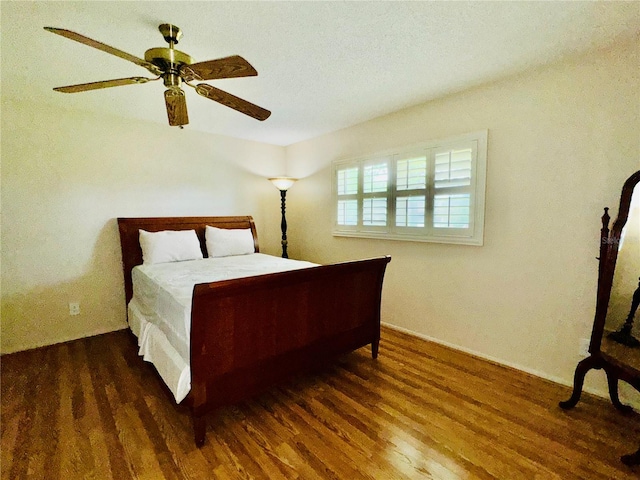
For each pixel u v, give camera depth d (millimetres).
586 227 1932
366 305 2352
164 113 2955
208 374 1528
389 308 3156
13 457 1446
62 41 1686
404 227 2914
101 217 2977
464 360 2424
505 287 2311
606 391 1911
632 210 1595
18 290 2596
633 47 1722
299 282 1852
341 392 1988
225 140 3824
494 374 2207
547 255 2096
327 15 1497
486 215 2377
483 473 1352
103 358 2490
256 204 4176
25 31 1580
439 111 2607
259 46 1777
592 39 1721
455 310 2621
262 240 4266
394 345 2715
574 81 1926
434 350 2609
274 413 1775
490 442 1539
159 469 1379
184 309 1642
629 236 1604
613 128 1807
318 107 2816
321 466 1395
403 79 2242
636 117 1731
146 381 2137
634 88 1729
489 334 2424
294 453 1472
